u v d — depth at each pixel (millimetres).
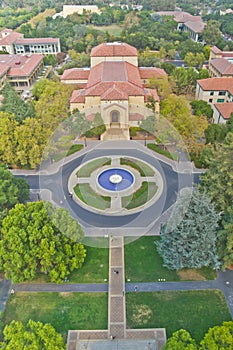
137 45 169750
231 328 42094
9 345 40219
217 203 56000
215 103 109062
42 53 177000
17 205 56156
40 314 51000
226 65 127000
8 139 80375
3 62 141750
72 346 46656
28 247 52062
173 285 55000
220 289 54344
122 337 47719
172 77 124000
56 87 103875
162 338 47438
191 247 52531
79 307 51875
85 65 142875
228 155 56594
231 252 53594
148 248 61156
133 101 90625
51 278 53344
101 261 59156
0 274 57656
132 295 53469
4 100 97750
